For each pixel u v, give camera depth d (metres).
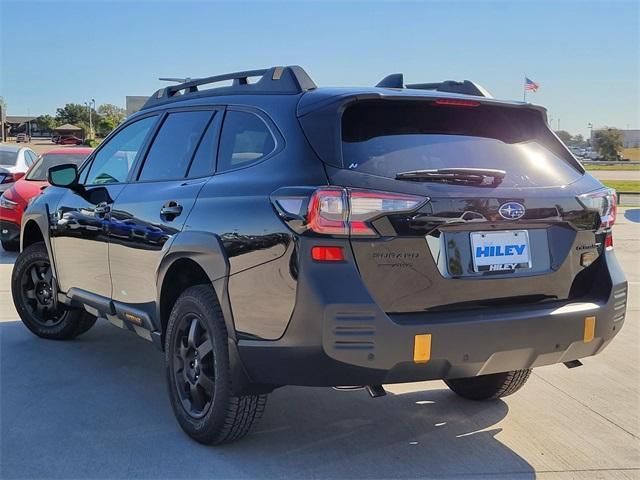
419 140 3.61
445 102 3.71
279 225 3.33
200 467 3.67
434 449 3.99
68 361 5.48
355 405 4.65
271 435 4.11
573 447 4.07
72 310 5.89
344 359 3.18
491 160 3.71
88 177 5.54
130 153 5.09
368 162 3.38
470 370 3.42
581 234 3.78
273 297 3.34
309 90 3.83
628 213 20.11
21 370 5.24
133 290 4.60
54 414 4.37
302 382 3.31
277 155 3.60
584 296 3.82
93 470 3.62
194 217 3.91
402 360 3.23
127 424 4.23
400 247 3.27
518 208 3.52
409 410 4.59
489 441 4.12
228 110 4.20
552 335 3.57
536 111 4.03
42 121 123.19
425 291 3.33
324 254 3.20
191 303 3.88
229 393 3.65
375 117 3.59
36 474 3.57
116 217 4.75
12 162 13.48
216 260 3.66
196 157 4.32
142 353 5.73
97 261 5.06
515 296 3.57
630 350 6.13
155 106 5.06
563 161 4.00
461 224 3.38
